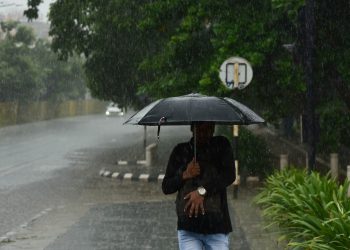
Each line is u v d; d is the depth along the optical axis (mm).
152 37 61031
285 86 41438
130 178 48375
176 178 12891
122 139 94938
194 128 13102
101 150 75812
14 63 132500
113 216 30016
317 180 25406
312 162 33406
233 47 41156
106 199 37656
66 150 76438
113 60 66375
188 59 48656
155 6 46156
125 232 25406
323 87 44156
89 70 69062
